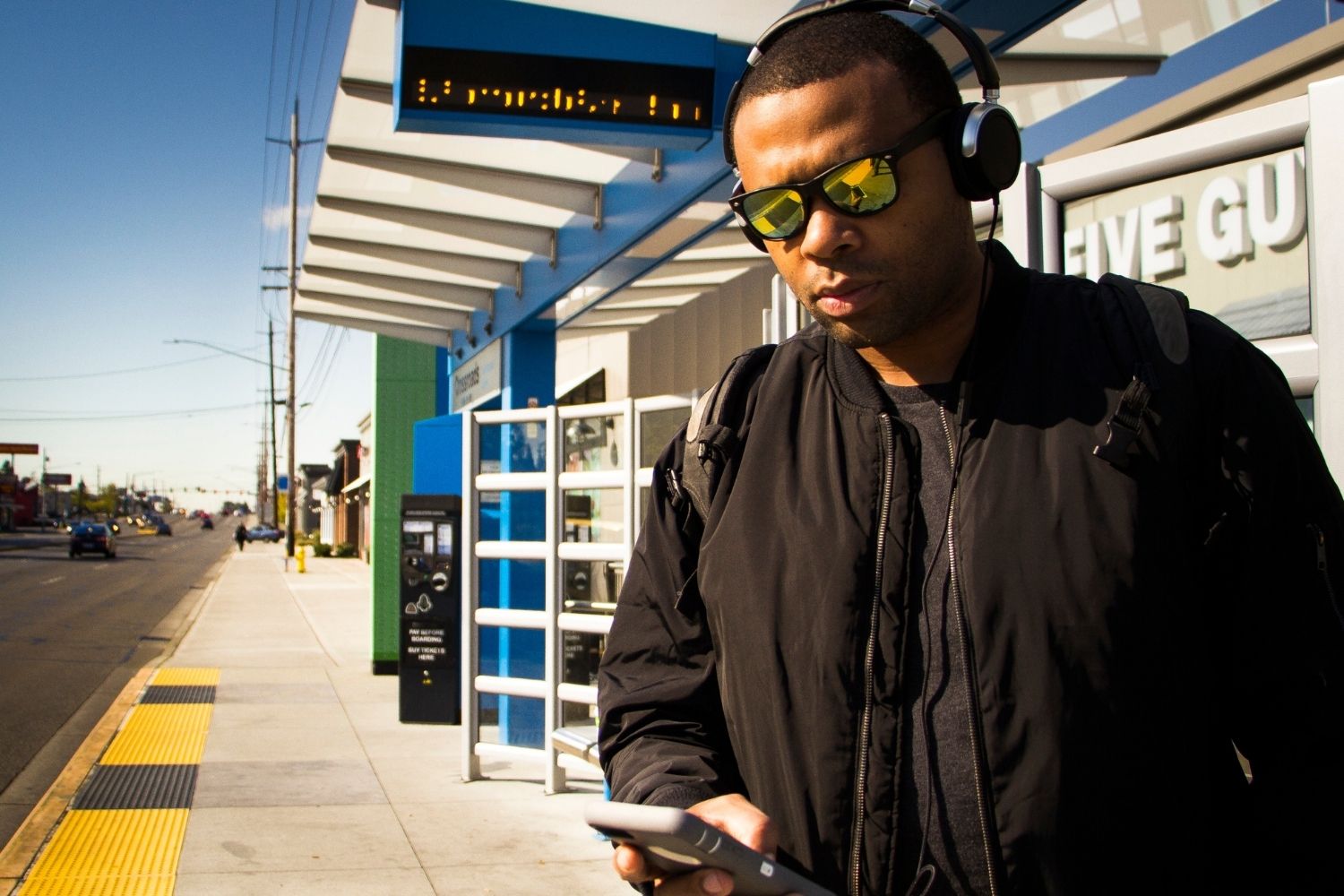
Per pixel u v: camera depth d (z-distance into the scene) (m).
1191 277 2.45
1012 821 1.10
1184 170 2.45
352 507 51.12
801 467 1.30
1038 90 5.34
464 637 6.52
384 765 6.92
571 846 5.19
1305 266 2.24
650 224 6.03
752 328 8.25
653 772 1.30
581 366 13.80
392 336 10.72
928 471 1.24
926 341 1.28
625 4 4.82
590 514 6.16
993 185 1.27
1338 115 2.15
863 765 1.17
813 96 1.22
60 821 5.59
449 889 4.57
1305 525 1.14
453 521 8.43
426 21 4.78
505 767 6.88
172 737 7.80
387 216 7.23
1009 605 1.12
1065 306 1.25
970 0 3.87
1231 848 1.17
